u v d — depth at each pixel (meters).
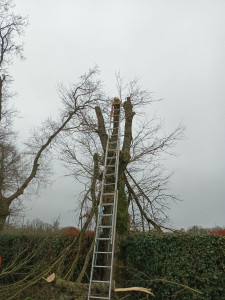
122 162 8.27
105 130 9.34
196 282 6.51
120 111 8.73
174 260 6.93
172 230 8.25
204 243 6.68
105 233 7.71
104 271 7.36
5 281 9.37
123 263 7.85
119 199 8.05
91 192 7.86
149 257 7.45
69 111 12.87
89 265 8.03
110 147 8.44
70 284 5.89
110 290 5.42
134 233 8.32
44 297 6.04
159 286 7.06
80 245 7.30
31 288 6.43
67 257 8.35
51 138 14.72
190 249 6.81
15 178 16.53
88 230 7.99
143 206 9.20
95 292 5.74
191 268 6.64
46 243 9.16
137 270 7.26
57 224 9.55
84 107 12.45
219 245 6.55
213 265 6.43
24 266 8.27
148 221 9.03
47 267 7.11
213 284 6.31
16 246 9.71
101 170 8.38
